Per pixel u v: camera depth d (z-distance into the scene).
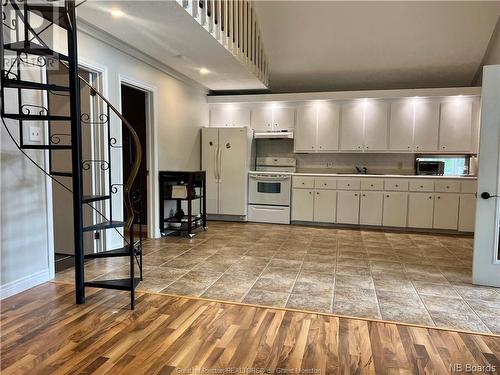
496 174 2.99
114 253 2.72
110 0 2.82
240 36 4.54
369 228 5.72
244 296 2.77
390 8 4.75
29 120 2.60
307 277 3.25
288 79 6.45
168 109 5.05
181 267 3.50
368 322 2.36
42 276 2.99
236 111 6.45
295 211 5.97
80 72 3.66
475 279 3.10
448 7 4.64
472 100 5.50
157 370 1.80
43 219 2.99
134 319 2.35
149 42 3.83
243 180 6.02
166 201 5.11
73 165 2.55
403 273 3.41
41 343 2.04
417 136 5.74
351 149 6.03
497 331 2.25
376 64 5.85
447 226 5.40
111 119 3.83
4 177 2.64
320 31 5.25
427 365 1.87
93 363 1.85
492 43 5.11
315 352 1.98
